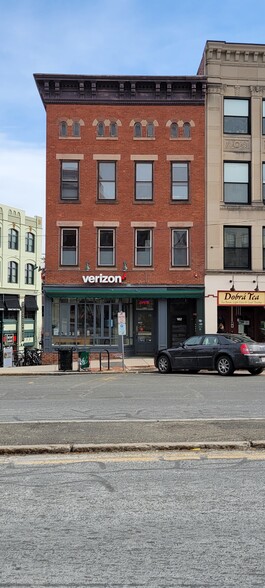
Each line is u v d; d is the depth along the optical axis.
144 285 27.33
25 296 53.50
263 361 18.97
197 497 5.82
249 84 27.95
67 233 27.50
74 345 27.56
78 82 27.31
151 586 3.87
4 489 6.15
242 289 27.38
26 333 53.47
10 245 51.31
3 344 48.44
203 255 27.48
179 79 27.34
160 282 27.42
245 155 27.89
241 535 4.77
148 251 27.61
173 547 4.52
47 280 27.20
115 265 27.41
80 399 13.30
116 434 8.55
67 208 27.39
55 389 15.95
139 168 27.75
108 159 27.52
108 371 22.61
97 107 27.64
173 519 5.17
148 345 28.28
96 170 27.52
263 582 3.91
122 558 4.32
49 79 27.12
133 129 27.66
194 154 27.67
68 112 27.58
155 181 27.58
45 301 27.52
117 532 4.86
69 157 27.45
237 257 27.77
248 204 27.75
